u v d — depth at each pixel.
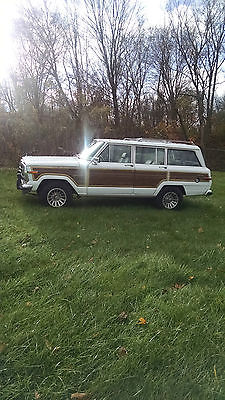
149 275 3.73
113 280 3.54
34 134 19.23
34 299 3.08
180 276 3.77
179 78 26.03
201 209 7.77
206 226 6.19
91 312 2.88
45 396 2.00
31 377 2.14
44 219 5.93
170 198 7.58
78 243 4.79
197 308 3.03
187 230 5.84
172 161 7.48
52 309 2.90
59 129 20.14
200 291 3.40
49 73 22.09
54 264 3.92
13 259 4.00
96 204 7.45
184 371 2.24
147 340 2.53
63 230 5.37
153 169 7.24
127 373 2.19
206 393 2.05
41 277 3.56
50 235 5.05
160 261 4.15
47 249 4.45
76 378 2.14
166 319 2.83
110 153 7.03
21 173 7.22
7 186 9.56
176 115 26.19
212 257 4.46
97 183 6.94
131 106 24.89
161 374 2.20
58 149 19.53
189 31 24.98
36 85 22.00
